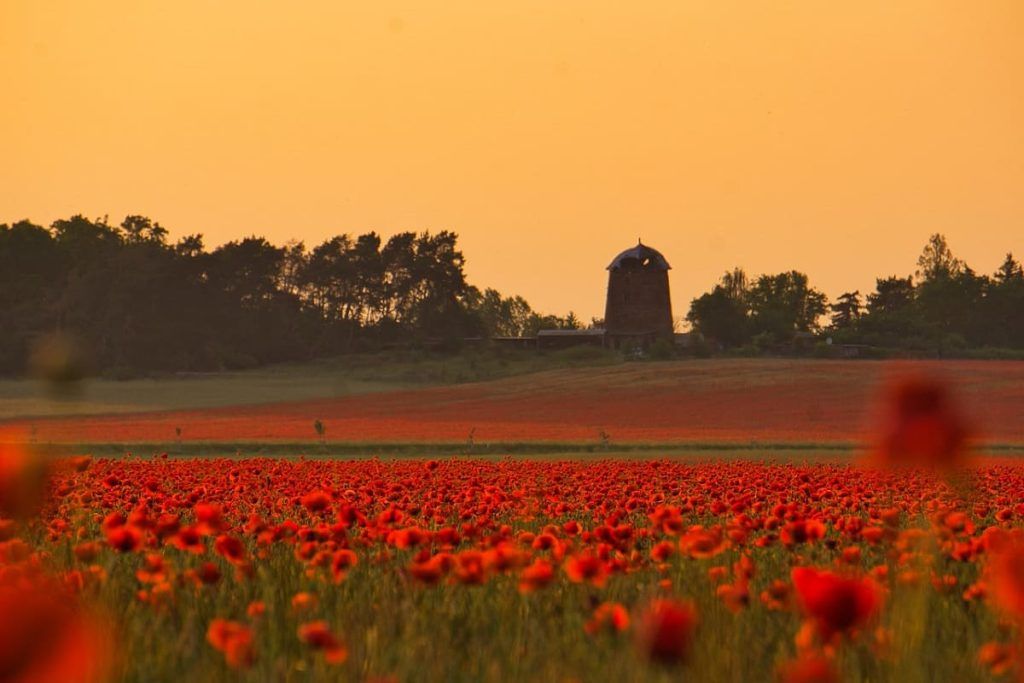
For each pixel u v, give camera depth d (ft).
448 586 91.25
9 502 72.74
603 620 67.67
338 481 277.03
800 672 45.75
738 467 383.65
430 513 158.20
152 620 78.18
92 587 82.02
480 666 67.00
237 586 92.79
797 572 53.62
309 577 93.81
